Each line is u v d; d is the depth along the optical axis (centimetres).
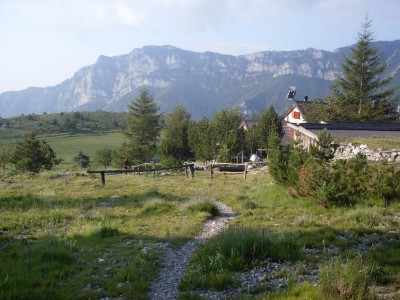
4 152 7056
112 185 2767
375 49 5256
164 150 4969
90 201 2112
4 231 1399
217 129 4766
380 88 5253
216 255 945
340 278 656
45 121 19162
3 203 1944
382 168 1597
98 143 13675
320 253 988
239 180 2862
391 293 679
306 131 3169
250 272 884
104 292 789
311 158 1794
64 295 767
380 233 1134
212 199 2103
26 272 862
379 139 2838
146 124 6806
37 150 6031
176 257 1062
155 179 3162
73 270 929
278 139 4209
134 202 2056
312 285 726
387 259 857
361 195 1530
